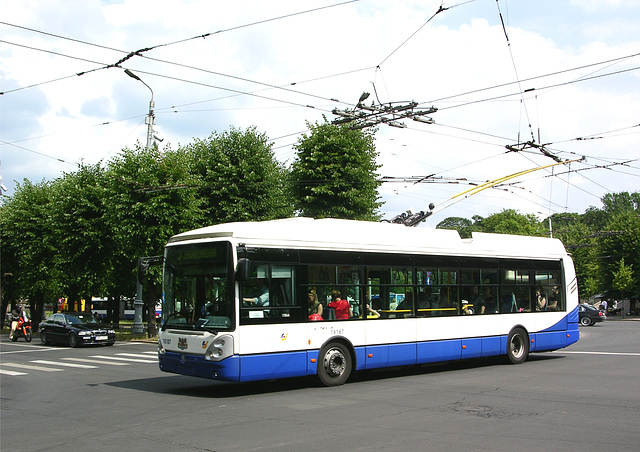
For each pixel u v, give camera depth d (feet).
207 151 100.37
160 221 90.53
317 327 39.81
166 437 25.80
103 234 111.24
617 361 55.98
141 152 93.20
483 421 28.35
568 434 25.50
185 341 37.68
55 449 24.02
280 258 38.68
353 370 42.16
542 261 56.65
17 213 130.52
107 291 148.46
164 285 40.29
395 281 44.93
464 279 49.83
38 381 48.78
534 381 42.37
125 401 36.42
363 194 92.53
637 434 25.50
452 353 47.75
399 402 33.99
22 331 104.32
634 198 332.39
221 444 24.27
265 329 37.14
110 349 84.74
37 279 134.72
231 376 35.37
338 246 41.91
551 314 56.34
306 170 92.58
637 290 199.93
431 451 22.71
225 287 36.37
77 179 113.50
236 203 95.76
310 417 29.78
